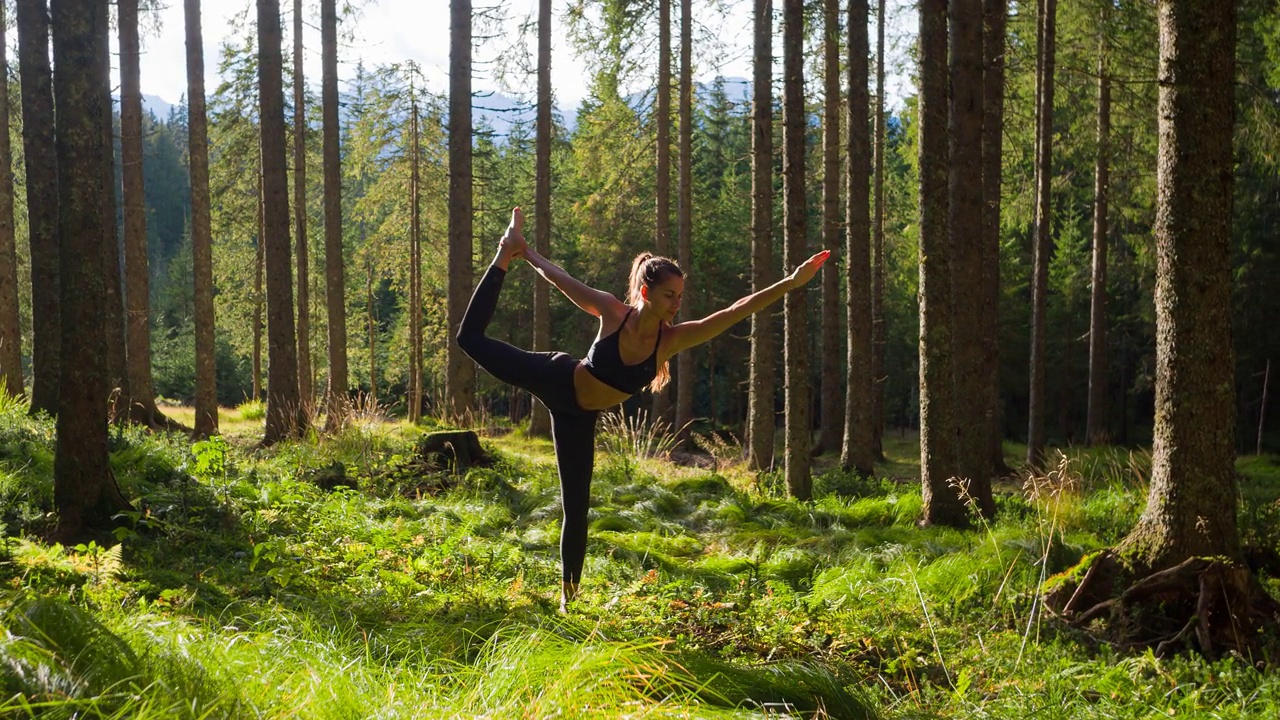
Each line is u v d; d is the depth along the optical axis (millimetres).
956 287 10844
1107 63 16422
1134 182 19250
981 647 5473
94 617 2951
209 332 17250
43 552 5270
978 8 11070
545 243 21328
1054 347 35969
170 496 7598
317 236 36562
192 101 17656
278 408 15664
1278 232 28656
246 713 2602
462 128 17781
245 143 24875
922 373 9891
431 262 33469
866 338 16328
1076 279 29516
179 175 71875
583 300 4344
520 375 4379
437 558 6707
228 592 5180
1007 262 35156
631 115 23000
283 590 5273
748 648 4992
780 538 9031
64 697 2357
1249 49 18578
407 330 41750
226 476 9203
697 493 11750
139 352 17312
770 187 13891
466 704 3002
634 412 38844
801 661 4785
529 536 8812
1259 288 28891
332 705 2783
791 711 3697
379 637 4047
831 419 22125
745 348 36000
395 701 2959
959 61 11023
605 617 5156
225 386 48219
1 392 14250
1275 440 33250
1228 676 5055
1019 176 20375
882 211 23500
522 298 36375
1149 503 6375
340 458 12586
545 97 20906
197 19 17812
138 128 17422
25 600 2881
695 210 32875
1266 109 15344
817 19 12336
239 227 28391
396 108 27797
